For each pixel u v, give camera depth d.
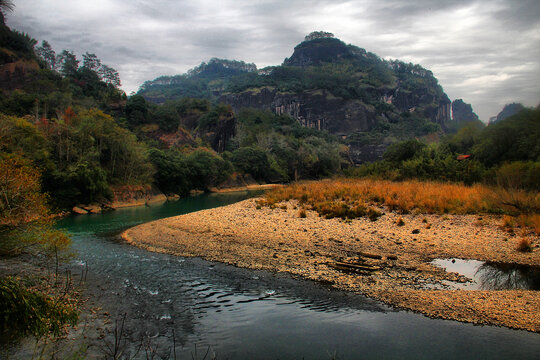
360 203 21.86
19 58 79.56
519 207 17.45
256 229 16.47
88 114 45.91
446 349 5.58
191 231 16.78
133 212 32.22
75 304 7.59
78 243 15.41
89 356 5.30
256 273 10.20
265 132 133.88
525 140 32.34
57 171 32.38
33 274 9.52
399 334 6.17
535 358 5.26
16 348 5.45
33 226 9.81
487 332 6.21
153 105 101.94
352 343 5.83
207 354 5.46
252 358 5.30
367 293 8.38
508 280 9.26
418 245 13.00
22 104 64.38
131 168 47.00
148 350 5.59
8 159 9.66
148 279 9.74
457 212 18.45
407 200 21.36
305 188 32.09
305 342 5.89
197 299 8.13
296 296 8.23
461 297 7.94
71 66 107.56
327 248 12.90
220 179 78.12
